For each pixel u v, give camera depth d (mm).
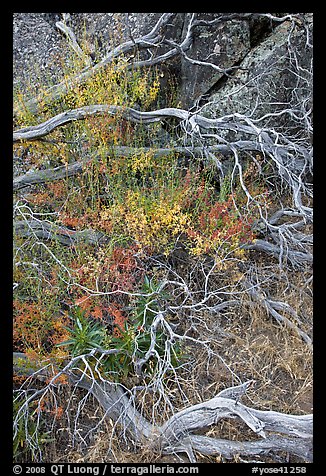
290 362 4105
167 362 3682
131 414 3684
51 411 3707
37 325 4074
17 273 4180
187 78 6062
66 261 4312
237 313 4520
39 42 6477
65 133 5355
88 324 3865
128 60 5848
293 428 3420
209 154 5023
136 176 5215
